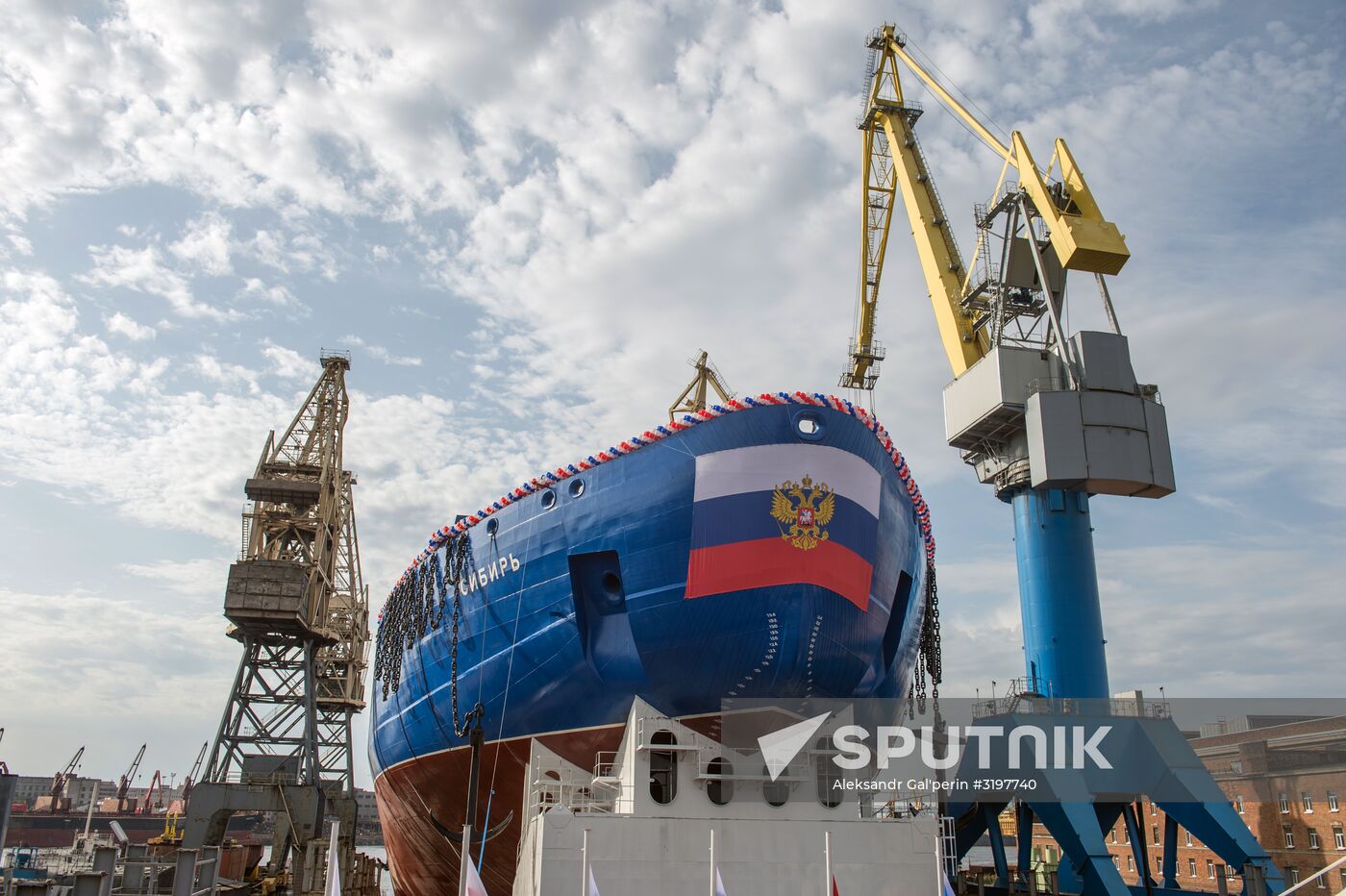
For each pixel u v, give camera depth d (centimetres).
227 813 4125
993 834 2892
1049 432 3419
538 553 2280
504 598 2352
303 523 4669
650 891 1750
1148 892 2727
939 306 4184
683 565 2045
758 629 2034
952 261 4259
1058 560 3469
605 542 2144
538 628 2247
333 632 4672
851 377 5447
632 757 1942
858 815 1975
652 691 2102
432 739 2616
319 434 5103
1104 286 3700
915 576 2470
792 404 2091
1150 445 3459
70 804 13525
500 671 2328
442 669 2558
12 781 1474
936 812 2069
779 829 1825
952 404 3862
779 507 2041
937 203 4419
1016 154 3753
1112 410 3453
